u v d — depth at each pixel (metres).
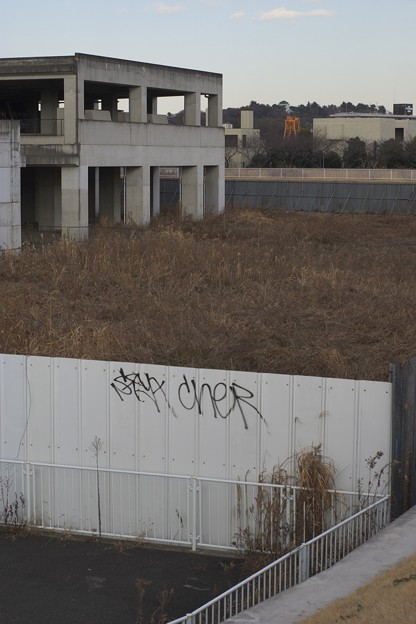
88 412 11.09
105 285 22.55
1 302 19.38
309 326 17.80
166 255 26.36
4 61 37.56
